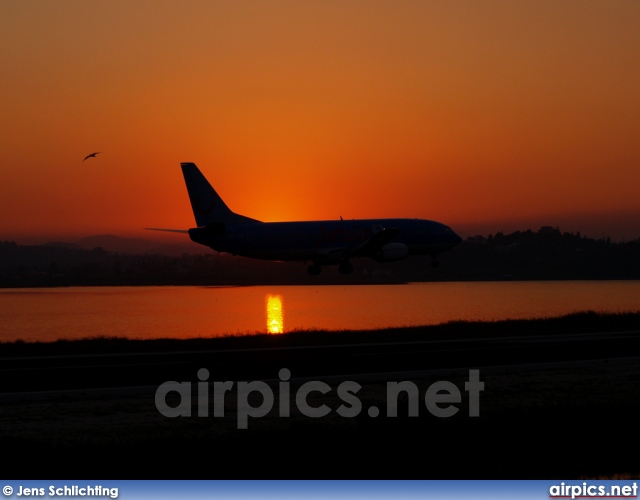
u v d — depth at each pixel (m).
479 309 120.50
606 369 35.97
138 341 50.84
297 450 22.62
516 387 31.64
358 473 22.28
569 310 115.31
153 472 21.34
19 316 116.94
